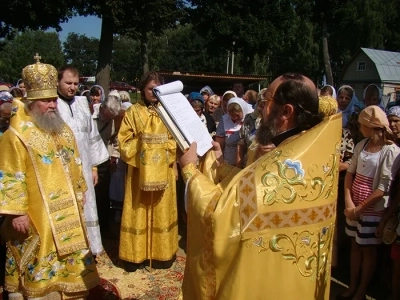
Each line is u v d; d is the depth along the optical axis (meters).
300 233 1.54
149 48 51.84
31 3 16.09
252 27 20.86
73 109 3.77
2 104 3.46
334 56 41.78
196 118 2.02
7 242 2.87
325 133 1.58
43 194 2.80
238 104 4.62
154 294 3.57
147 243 4.02
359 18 39.50
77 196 3.09
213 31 21.47
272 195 1.50
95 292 3.54
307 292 1.57
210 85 14.62
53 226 2.81
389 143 3.19
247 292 1.53
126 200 3.97
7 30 17.86
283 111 1.67
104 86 17.11
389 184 3.11
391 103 5.46
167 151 3.84
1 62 45.06
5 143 2.74
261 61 35.97
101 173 5.11
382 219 3.16
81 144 3.79
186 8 21.41
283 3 21.50
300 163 1.53
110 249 4.59
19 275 2.84
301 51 39.59
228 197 1.53
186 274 1.79
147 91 3.77
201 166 2.08
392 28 44.81
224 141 4.79
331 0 22.33
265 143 1.73
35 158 2.79
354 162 3.42
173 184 4.07
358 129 4.05
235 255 1.54
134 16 16.88
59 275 2.87
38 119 2.84
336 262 4.03
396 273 3.16
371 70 33.53
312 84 1.69
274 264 1.53
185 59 51.28
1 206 2.65
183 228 5.45
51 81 2.88
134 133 3.85
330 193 1.60
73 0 16.38
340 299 3.49
